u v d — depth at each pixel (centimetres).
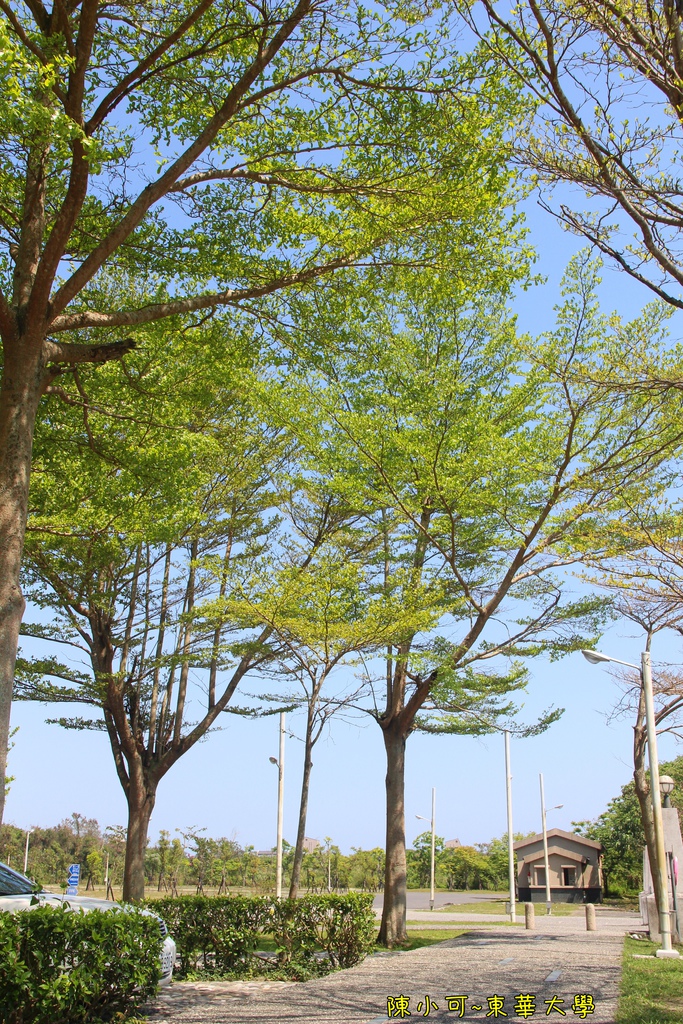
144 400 987
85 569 1365
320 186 848
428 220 849
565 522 1359
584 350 1228
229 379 1014
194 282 931
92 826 4647
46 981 658
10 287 859
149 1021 722
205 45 770
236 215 866
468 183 815
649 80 630
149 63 750
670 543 932
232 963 1074
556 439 1370
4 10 676
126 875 1599
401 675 1647
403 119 790
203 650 1592
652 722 1412
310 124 817
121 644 1596
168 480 1098
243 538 1720
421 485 1404
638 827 4522
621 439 1317
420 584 1427
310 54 785
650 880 1920
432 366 1451
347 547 1688
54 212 880
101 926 717
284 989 916
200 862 2711
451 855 5953
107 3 774
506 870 5725
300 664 1486
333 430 1420
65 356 777
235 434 1590
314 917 1153
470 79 765
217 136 863
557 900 4331
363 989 899
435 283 915
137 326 903
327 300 918
